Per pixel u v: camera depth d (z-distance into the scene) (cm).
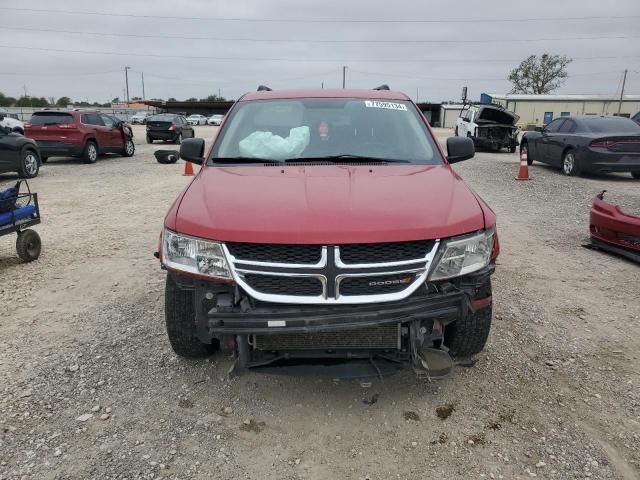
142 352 379
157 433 291
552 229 751
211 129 4394
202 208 301
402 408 313
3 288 513
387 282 275
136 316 442
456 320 301
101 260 600
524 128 5191
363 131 410
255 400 321
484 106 2170
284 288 275
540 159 1463
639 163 1187
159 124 2528
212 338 297
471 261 291
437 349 307
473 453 275
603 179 1261
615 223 606
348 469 264
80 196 1030
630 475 260
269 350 289
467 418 304
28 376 347
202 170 371
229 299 279
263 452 276
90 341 397
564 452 276
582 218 823
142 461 269
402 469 264
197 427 296
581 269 568
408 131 417
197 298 290
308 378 346
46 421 300
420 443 283
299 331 266
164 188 1130
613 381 343
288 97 452
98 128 1692
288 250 273
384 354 293
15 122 2208
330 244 269
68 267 577
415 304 274
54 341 399
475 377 346
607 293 498
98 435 289
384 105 443
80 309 460
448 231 282
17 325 428
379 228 273
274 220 278
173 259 295
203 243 282
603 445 281
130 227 763
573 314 448
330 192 308
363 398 323
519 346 389
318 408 313
